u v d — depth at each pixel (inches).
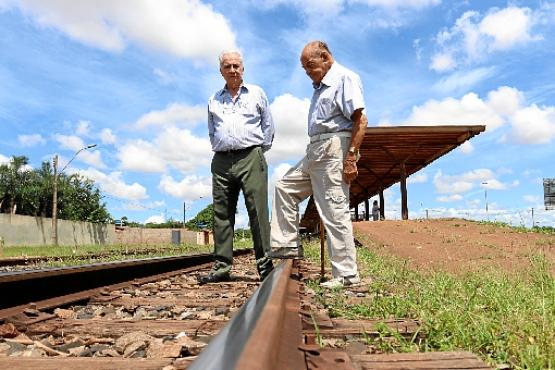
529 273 254.1
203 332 126.1
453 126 742.5
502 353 101.4
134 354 106.0
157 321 136.4
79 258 566.3
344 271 201.2
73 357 97.1
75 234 1839.3
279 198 212.2
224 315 159.0
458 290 188.9
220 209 256.2
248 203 246.1
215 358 53.7
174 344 107.8
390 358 86.7
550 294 178.7
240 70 241.8
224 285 240.8
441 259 382.9
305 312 122.3
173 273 307.0
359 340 112.8
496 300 162.4
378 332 116.6
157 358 97.0
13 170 2571.4
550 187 1453.0
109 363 93.3
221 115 244.5
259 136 245.6
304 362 77.0
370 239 581.0
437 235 587.8
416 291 185.6
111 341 117.6
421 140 802.8
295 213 213.6
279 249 212.4
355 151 197.0
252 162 244.5
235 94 244.4
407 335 117.7
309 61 199.6
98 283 223.9
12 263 532.7
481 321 121.6
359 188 1438.2
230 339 61.6
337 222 201.2
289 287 150.1
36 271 171.6
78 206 2783.0
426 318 125.4
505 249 441.4
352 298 173.9
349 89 193.9
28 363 92.7
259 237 247.9
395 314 150.2
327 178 201.0
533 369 92.0
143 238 2293.3
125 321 136.5
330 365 77.6
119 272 248.4
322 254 235.8
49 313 158.7
